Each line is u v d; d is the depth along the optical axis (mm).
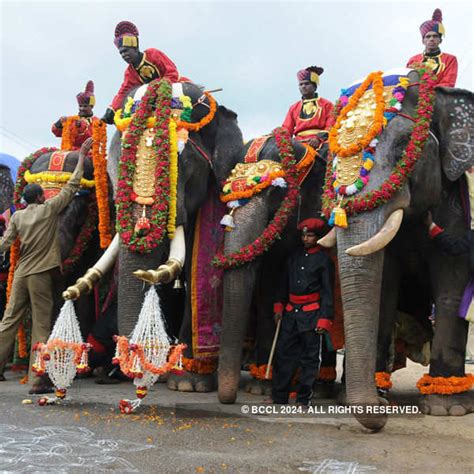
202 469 3475
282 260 6324
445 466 3600
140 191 5270
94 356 6594
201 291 6102
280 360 5641
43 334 5984
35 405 5238
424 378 5367
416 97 5051
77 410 5043
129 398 5691
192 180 5855
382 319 5672
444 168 5293
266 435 4301
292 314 5633
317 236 5801
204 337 6086
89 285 5375
